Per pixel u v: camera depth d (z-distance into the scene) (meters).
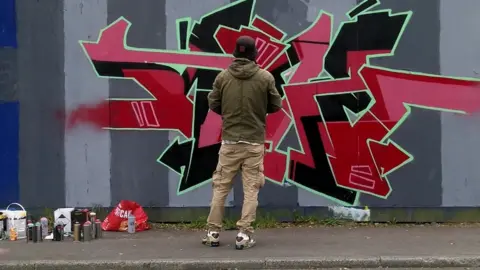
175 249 5.80
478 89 6.70
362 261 5.35
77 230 6.20
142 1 6.79
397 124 6.75
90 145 6.88
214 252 5.66
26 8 6.80
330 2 6.72
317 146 6.82
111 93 6.84
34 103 6.86
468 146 6.75
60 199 6.91
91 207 6.91
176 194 6.89
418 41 6.71
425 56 6.70
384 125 6.77
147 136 6.88
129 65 6.83
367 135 6.79
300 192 6.86
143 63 6.83
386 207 6.84
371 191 6.84
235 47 6.12
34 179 6.90
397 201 6.82
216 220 5.91
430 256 5.42
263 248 5.80
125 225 6.64
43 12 6.80
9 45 6.82
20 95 6.85
